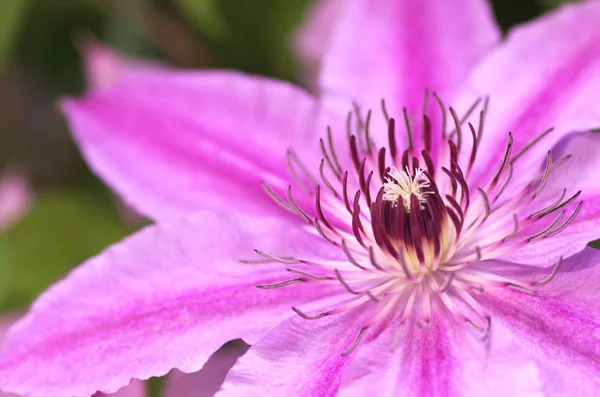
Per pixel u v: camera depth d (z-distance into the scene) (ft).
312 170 1.14
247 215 1.10
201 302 1.07
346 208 1.09
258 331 1.05
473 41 1.17
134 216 1.30
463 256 1.08
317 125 1.16
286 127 1.16
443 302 1.05
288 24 1.34
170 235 1.09
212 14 1.34
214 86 1.17
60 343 1.05
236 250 1.09
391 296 1.07
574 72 1.12
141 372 1.04
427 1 1.18
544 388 0.98
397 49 1.18
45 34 1.50
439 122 1.15
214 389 1.14
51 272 1.28
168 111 1.16
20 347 1.04
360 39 1.18
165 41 1.38
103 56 1.33
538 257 1.05
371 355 1.02
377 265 1.05
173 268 1.08
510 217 1.08
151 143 1.15
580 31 1.13
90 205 1.31
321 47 1.33
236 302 1.07
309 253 1.10
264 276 1.08
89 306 1.06
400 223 1.07
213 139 1.16
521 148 1.11
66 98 1.16
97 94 1.16
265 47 1.36
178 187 1.14
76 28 1.49
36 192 1.43
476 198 1.10
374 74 1.17
